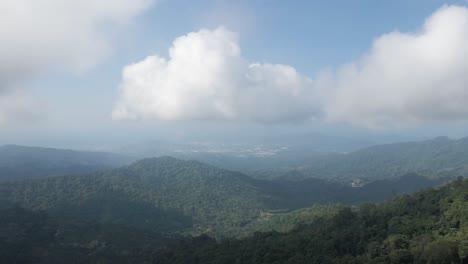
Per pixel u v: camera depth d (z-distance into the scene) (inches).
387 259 3437.5
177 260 4734.3
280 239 4805.6
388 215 4512.8
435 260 3223.4
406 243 3688.5
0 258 5098.4
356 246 4030.5
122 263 5191.9
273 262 3976.4
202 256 4653.1
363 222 4439.0
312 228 5088.6
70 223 7032.5
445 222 3924.7
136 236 6766.7
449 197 4288.9
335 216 4975.4
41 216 7037.4
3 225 6245.1
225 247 4869.6
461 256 3174.2
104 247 5969.5
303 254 4104.3
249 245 4736.7
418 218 4192.9
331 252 3986.2
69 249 5841.5
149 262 4911.4
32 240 5969.5
